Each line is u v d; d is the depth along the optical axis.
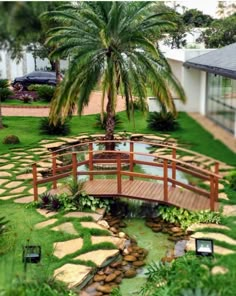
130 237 6.82
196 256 5.16
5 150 12.14
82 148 12.59
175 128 14.84
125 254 6.14
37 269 5.11
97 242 6.27
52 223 6.97
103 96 9.86
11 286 4.01
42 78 23.59
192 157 11.22
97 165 10.77
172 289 3.73
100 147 12.67
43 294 3.87
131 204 8.14
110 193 7.98
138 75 10.34
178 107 18.56
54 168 8.46
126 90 10.52
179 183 7.92
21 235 6.46
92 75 10.30
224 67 12.07
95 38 10.17
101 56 10.41
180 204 7.54
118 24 10.03
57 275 4.91
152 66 10.16
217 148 12.15
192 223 6.98
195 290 3.70
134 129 14.23
